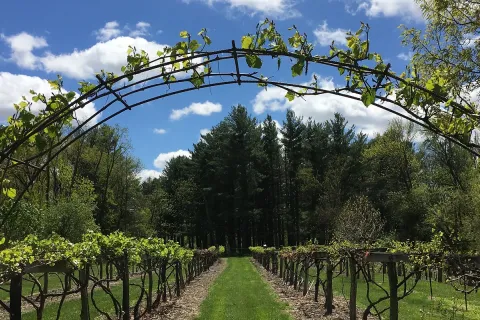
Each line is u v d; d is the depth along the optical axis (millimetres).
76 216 16000
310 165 46125
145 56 2520
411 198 27703
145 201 45594
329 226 36625
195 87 2588
